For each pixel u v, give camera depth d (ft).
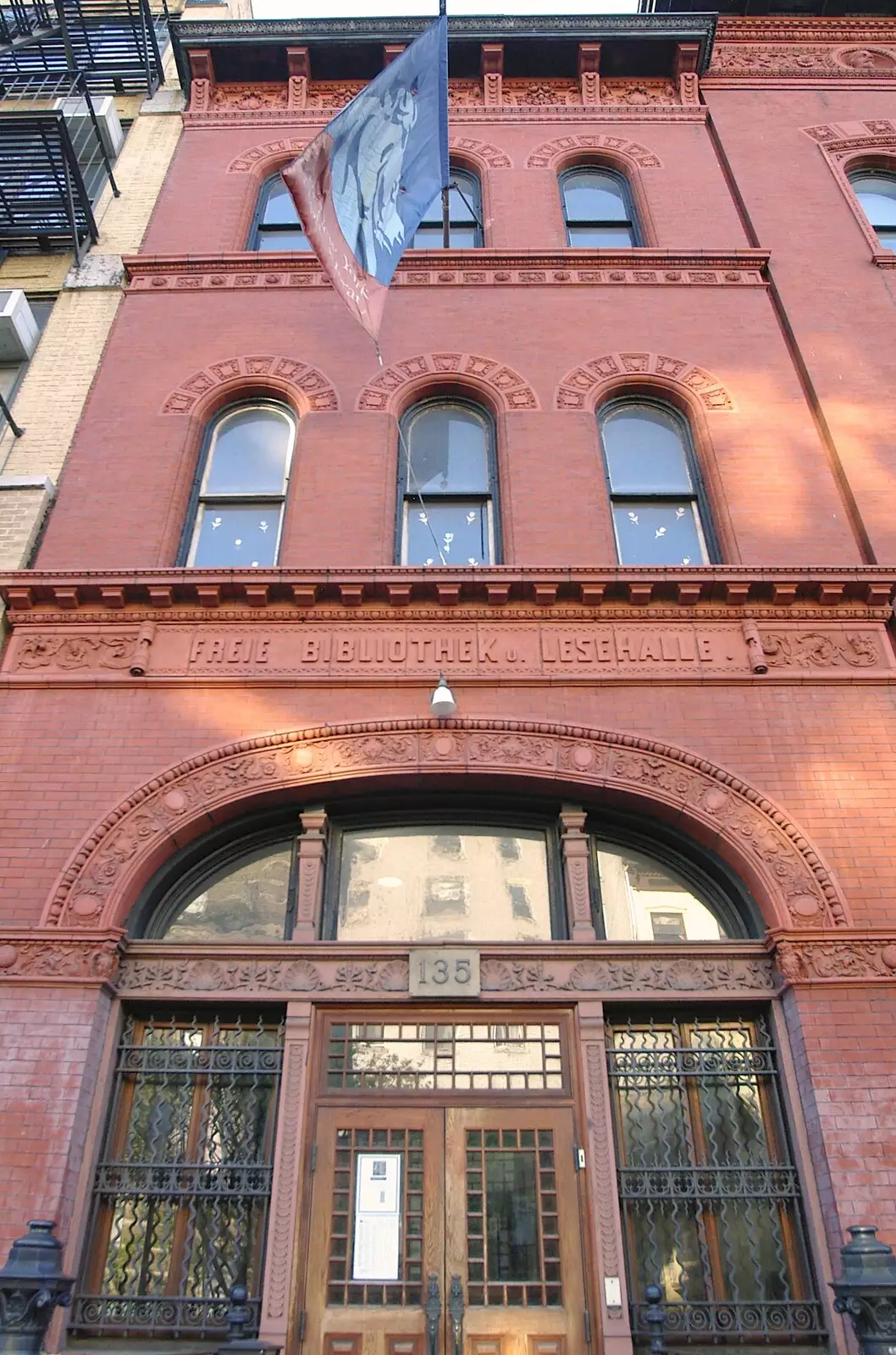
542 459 32.37
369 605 28.53
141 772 25.94
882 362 34.76
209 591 28.25
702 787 25.77
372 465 32.09
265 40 45.16
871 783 25.82
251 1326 20.54
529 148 43.21
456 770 25.95
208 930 25.67
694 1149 22.40
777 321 36.70
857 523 30.86
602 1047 22.89
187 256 38.01
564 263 38.34
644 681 27.35
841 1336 19.76
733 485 31.76
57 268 40.01
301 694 27.25
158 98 47.75
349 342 35.50
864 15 49.85
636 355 35.24
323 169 30.55
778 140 43.70
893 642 28.60
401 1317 20.43
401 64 33.94
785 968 23.00
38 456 32.81
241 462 33.78
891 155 43.62
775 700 27.22
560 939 25.05
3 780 25.71
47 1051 21.90
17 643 28.02
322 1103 22.45
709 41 45.83
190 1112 22.81
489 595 28.35
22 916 23.77
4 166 41.06
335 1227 21.25
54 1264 16.80
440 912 25.86
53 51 49.60
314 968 23.75
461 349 35.35
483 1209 21.48
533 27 45.44
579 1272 20.84
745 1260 21.30
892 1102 21.44
